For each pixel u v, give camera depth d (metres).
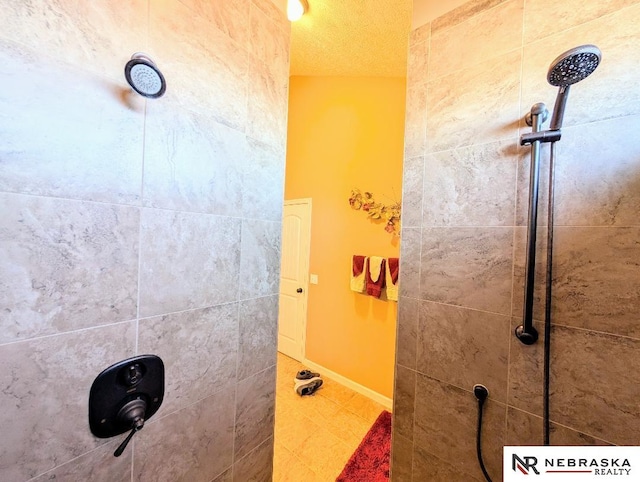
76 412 0.58
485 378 1.01
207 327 0.82
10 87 0.48
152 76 0.56
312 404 2.31
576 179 0.83
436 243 1.13
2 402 0.49
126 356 0.65
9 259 0.49
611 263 0.78
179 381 0.76
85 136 0.57
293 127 3.11
